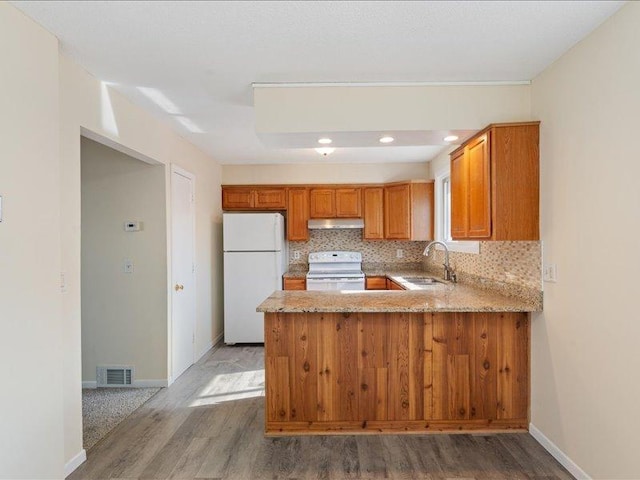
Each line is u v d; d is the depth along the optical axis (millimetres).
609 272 1885
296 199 5367
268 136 2797
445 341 2666
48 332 1962
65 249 2225
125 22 1892
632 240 1745
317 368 2666
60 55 2201
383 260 5617
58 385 2027
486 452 2408
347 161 5270
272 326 2664
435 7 1787
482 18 1883
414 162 5348
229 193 5371
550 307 2387
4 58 1720
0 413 1694
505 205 2510
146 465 2295
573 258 2160
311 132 2689
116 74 2467
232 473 2215
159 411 3020
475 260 3580
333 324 2668
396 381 2672
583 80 2076
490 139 2531
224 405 3129
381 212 5328
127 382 3562
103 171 3561
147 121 3189
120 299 3578
